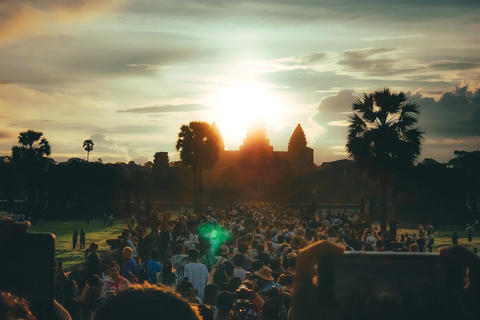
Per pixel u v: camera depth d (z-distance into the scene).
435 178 73.25
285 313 7.55
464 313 1.65
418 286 1.71
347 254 1.78
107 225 65.00
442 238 48.94
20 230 1.91
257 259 11.13
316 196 139.12
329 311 1.73
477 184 72.25
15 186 106.12
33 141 95.12
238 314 6.85
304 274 1.81
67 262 29.50
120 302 1.39
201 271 11.48
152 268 12.16
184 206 121.94
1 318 1.48
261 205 96.38
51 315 1.96
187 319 1.41
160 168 152.00
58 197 81.50
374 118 41.16
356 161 41.53
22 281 1.93
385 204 41.28
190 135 76.62
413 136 40.69
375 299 1.66
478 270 1.71
